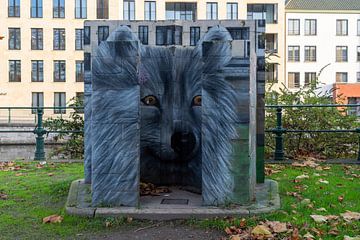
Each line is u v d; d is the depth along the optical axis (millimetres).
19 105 50500
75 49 50875
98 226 5223
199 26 6508
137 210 5492
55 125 12133
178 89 6594
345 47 63906
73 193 6336
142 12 52000
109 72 5613
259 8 54438
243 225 5109
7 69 50344
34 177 7930
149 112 6629
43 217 5555
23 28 50312
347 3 64562
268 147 10188
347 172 8117
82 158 10789
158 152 6684
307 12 62750
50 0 50406
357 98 56438
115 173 5672
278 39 54719
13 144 15820
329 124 10461
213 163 5645
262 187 6645
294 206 5785
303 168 8523
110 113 5633
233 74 5539
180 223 5301
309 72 63156
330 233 4828
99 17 50688
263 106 6945
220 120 5598
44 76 50625
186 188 6621
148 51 6566
